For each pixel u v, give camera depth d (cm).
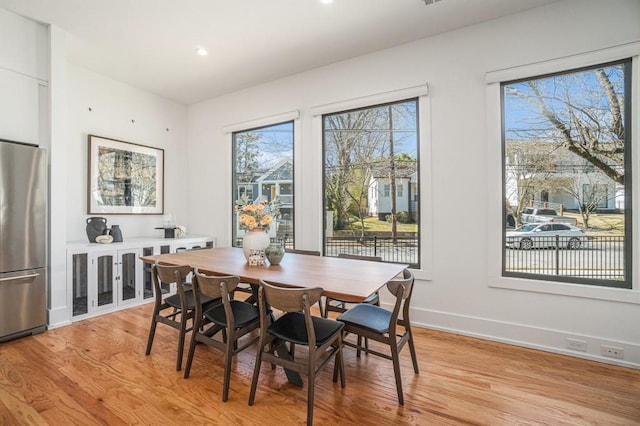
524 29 254
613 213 231
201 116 473
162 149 450
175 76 384
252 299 264
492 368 217
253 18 268
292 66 357
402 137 320
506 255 269
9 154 253
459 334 278
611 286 229
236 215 448
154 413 168
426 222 294
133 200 412
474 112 274
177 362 212
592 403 178
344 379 194
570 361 227
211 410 171
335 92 348
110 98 389
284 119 383
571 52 237
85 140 365
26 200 263
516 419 165
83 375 205
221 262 249
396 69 311
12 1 246
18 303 259
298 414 168
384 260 329
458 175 281
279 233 398
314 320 197
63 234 292
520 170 264
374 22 272
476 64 274
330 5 250
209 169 466
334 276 201
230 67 359
